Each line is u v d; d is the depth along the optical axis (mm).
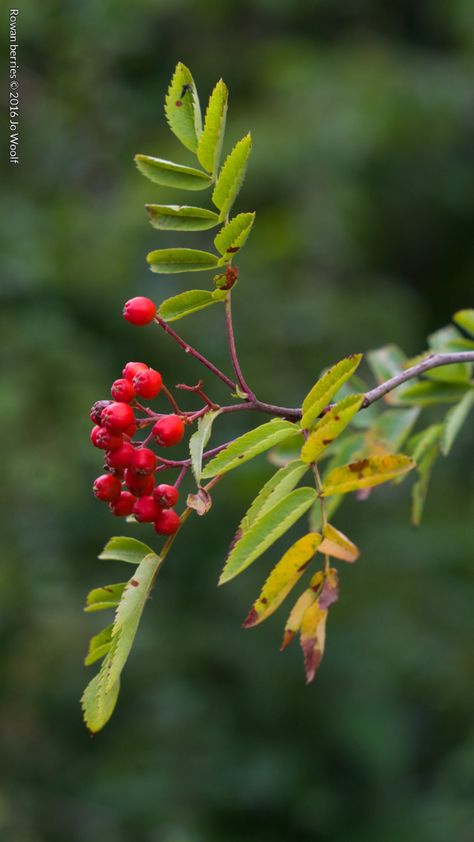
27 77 7844
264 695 6840
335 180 8945
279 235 8469
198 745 6547
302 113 9156
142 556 1760
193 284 7578
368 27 10531
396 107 9398
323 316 8070
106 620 6668
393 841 6410
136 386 1759
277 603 1721
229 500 7090
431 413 7551
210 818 6324
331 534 1721
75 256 7250
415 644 7133
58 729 6559
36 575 6668
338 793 6730
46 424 6434
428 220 10133
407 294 9367
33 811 6086
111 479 1782
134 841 6109
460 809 6430
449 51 10695
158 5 8344
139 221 7527
